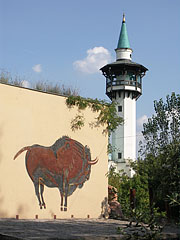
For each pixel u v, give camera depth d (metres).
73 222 12.93
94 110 16.34
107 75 55.22
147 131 10.50
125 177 24.25
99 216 15.92
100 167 16.34
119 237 8.60
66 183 14.87
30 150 13.82
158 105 10.47
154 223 7.71
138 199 21.05
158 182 9.55
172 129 10.08
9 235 8.04
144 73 56.03
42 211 13.96
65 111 15.21
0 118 13.13
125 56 57.06
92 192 15.85
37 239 7.51
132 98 54.66
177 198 7.82
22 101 13.80
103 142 16.61
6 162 13.12
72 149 15.26
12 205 13.12
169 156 9.26
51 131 14.59
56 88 16.38
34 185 13.80
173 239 9.08
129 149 52.81
